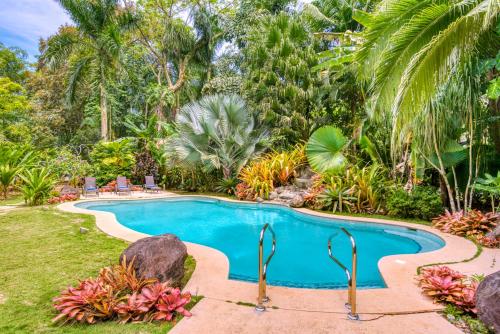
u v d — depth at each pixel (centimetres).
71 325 268
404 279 374
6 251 483
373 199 812
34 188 981
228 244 645
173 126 1636
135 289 309
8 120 1822
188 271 404
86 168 1438
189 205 1125
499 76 557
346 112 1276
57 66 1698
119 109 2300
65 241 541
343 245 626
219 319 279
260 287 300
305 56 1253
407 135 732
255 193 1098
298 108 1273
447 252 477
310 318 281
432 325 269
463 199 737
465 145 718
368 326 267
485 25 411
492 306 241
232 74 1936
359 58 621
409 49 493
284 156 1144
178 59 2052
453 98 606
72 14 1596
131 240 550
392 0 546
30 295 329
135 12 1909
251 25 1733
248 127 1334
